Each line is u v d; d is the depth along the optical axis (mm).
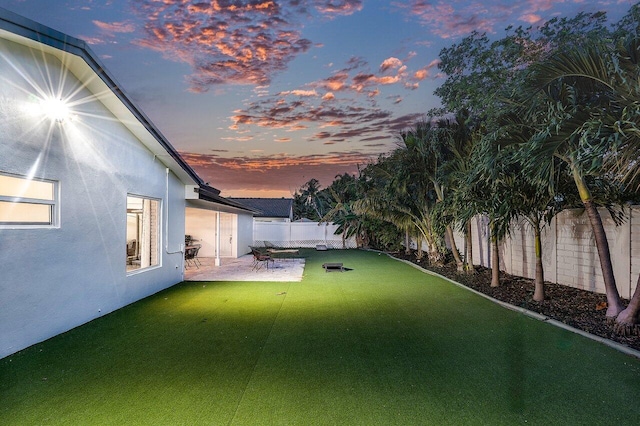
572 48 5113
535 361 4188
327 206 39938
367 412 3090
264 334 5250
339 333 5289
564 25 6863
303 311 6598
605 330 5262
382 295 8055
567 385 3566
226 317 6191
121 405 3227
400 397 3350
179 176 9812
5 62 4594
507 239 10438
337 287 9070
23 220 5047
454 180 9828
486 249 11734
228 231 16953
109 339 5059
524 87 5781
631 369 3939
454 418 2984
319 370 3973
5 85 4586
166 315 6344
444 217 10281
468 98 8891
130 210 9453
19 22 4469
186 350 4613
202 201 11750
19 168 4793
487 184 6750
